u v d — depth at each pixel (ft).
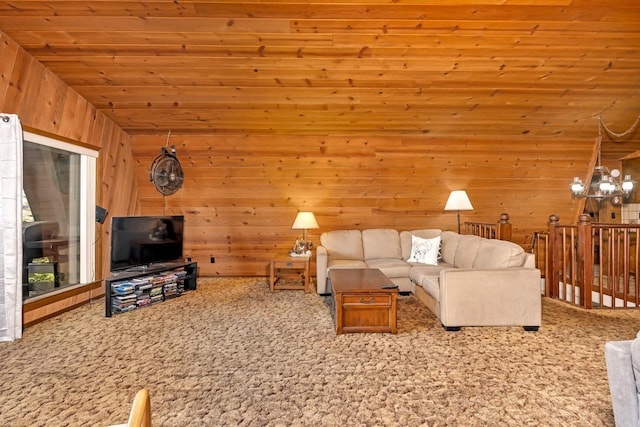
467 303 10.96
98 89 13.60
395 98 14.33
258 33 11.03
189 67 12.49
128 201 17.43
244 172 17.98
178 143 17.34
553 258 15.16
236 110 15.07
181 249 16.31
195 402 7.08
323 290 15.48
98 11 10.16
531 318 10.98
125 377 8.15
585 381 7.86
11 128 10.35
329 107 14.89
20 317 10.57
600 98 14.35
